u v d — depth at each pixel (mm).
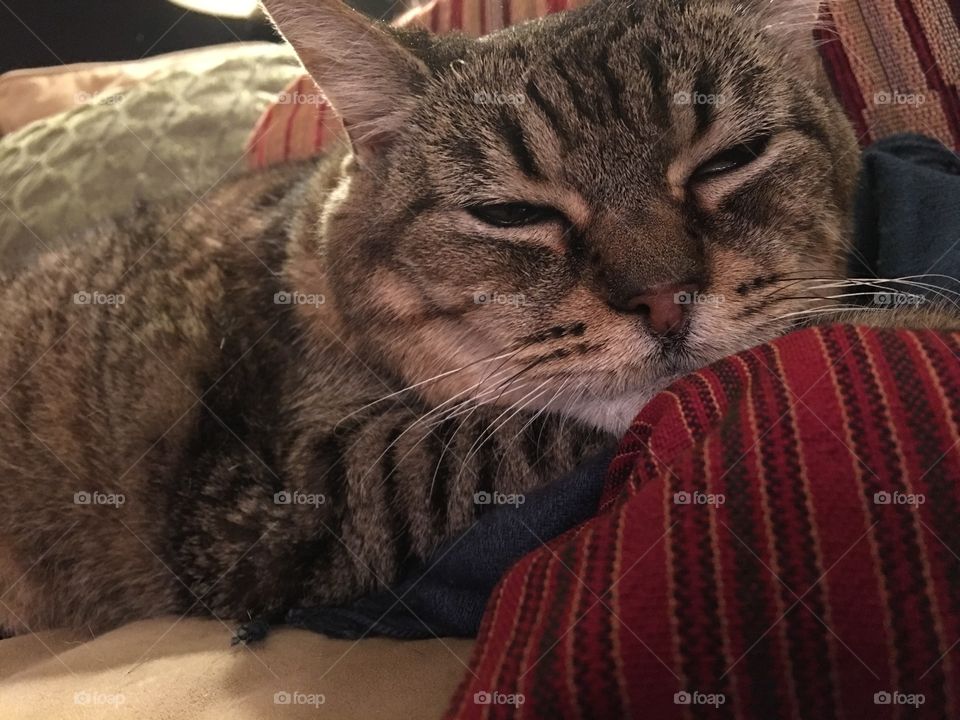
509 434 189
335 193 214
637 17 189
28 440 241
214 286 237
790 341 142
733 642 110
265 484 203
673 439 137
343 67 195
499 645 123
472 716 116
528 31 198
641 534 120
